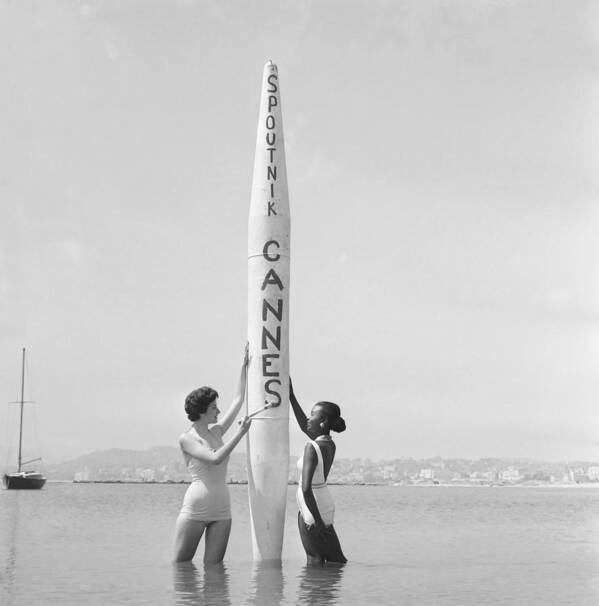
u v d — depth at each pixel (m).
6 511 45.69
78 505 58.69
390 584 10.52
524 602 9.17
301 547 16.88
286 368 13.09
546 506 68.38
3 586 10.60
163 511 46.41
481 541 20.73
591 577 11.78
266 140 13.58
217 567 12.10
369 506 66.81
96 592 9.89
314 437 12.56
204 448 11.90
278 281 13.17
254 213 13.39
